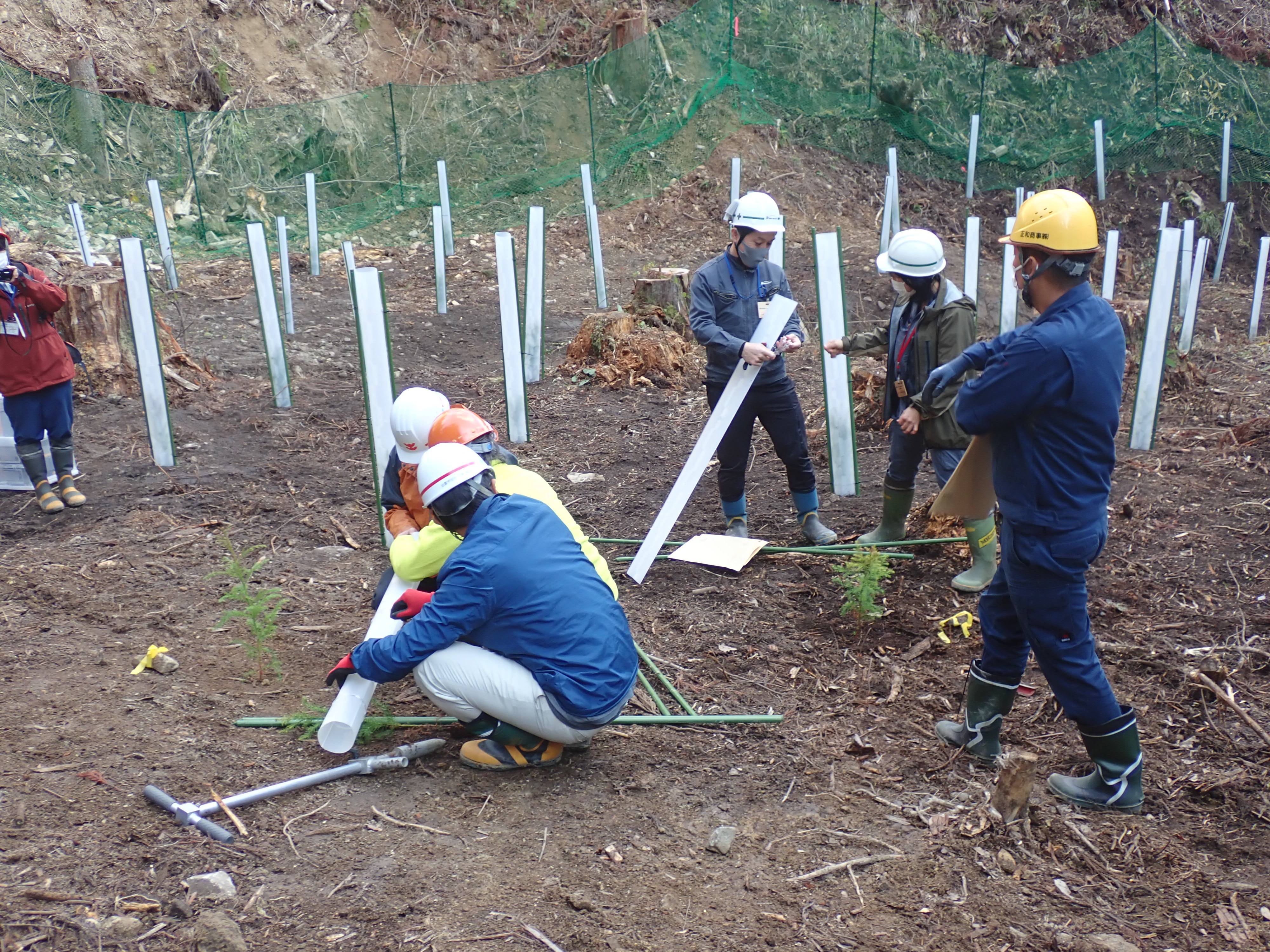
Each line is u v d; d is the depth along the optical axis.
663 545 5.83
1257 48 18.42
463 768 3.63
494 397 8.72
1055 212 3.09
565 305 11.88
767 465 7.17
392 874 3.04
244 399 8.35
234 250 13.49
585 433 7.90
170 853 3.08
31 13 14.22
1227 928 2.93
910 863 3.18
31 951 2.65
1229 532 5.68
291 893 2.94
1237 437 7.07
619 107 16.28
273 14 15.91
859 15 17.16
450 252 13.56
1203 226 16.06
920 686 4.28
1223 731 3.91
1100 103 17.48
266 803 3.36
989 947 2.84
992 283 13.02
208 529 5.89
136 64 14.77
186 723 3.83
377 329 5.37
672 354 9.22
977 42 17.86
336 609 4.91
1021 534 3.24
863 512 6.25
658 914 2.92
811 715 4.06
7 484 6.43
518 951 2.75
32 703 3.89
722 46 16.70
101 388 8.08
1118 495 6.22
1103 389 3.09
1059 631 3.28
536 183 15.48
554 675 3.39
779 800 3.51
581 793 3.51
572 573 3.46
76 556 5.43
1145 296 13.16
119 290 8.16
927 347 4.80
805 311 11.37
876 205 15.62
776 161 15.60
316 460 7.17
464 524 3.44
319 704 4.02
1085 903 3.03
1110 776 3.41
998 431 3.28
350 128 15.34
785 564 5.49
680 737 3.88
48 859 3.01
